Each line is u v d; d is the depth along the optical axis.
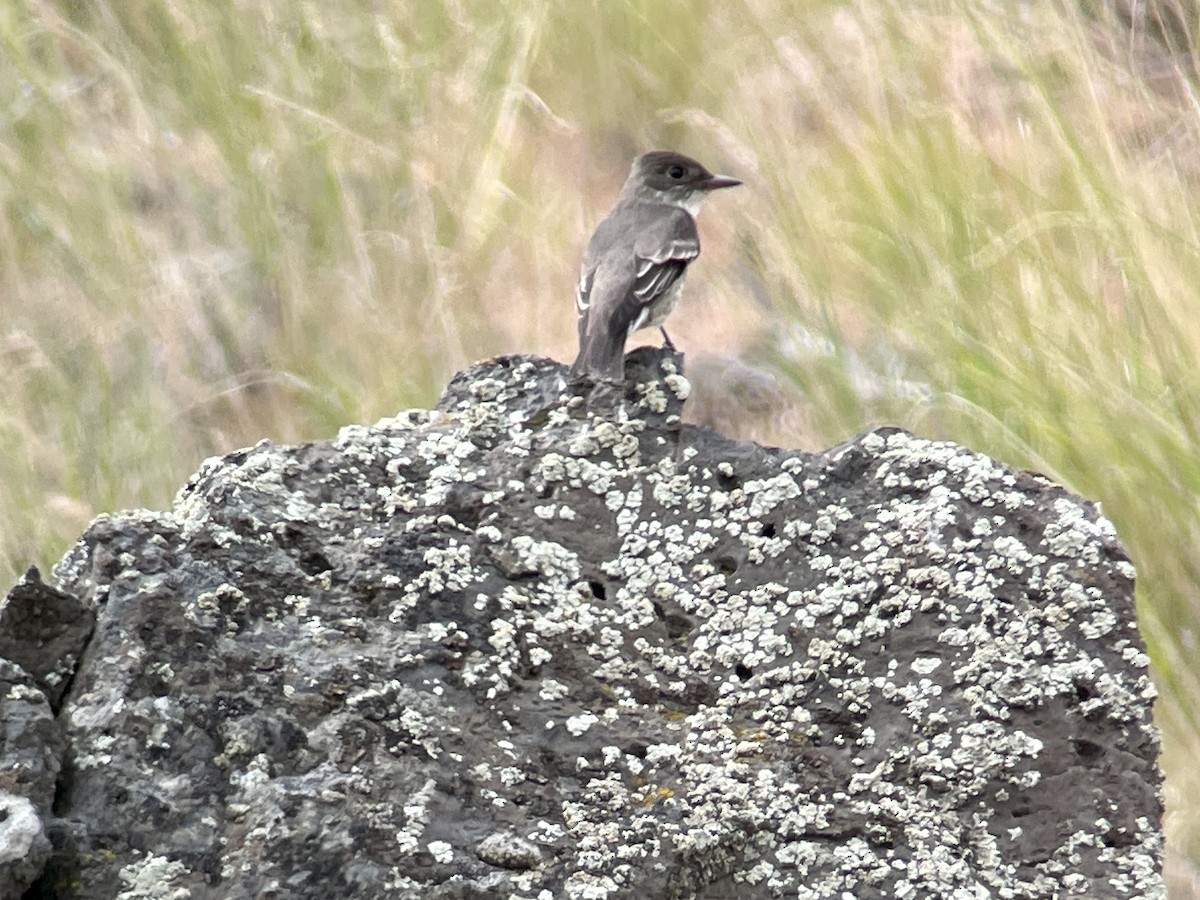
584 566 7.14
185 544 6.54
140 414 11.92
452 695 6.45
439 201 13.88
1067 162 13.15
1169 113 13.87
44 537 10.97
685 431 7.59
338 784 5.96
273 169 13.77
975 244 12.85
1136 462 10.81
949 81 14.28
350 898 5.79
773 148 14.23
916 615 6.89
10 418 11.60
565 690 6.62
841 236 13.09
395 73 14.91
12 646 6.12
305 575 6.63
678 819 6.20
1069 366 11.45
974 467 7.21
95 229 13.33
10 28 14.69
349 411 12.12
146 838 5.82
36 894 5.72
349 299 12.84
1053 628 6.79
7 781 5.73
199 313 12.58
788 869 6.26
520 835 6.05
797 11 15.40
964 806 6.55
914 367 12.07
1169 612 10.20
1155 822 6.54
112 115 14.19
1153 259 11.98
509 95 14.84
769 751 6.48
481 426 7.65
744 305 13.31
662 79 15.44
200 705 6.09
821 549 7.14
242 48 14.77
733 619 7.00
